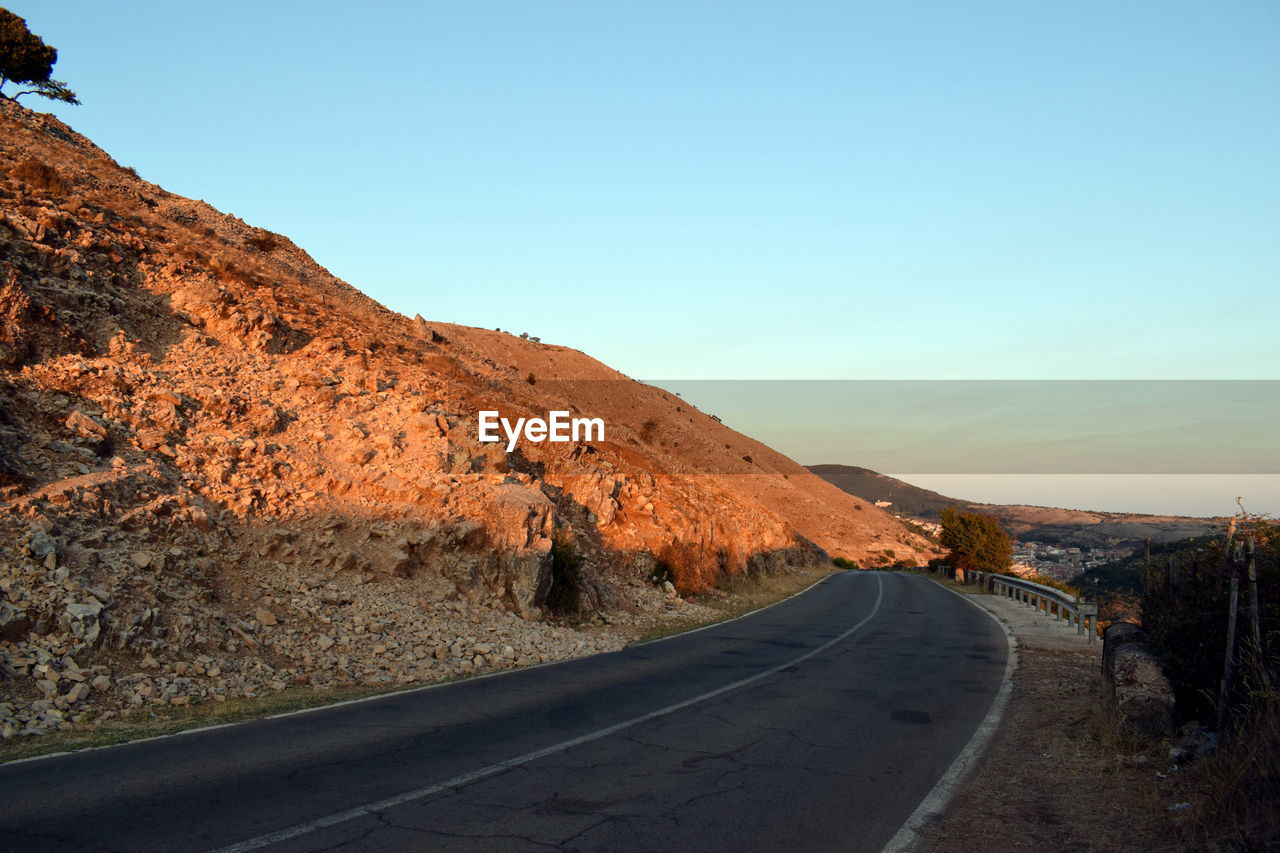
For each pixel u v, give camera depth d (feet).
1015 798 20.62
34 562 31.58
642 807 19.10
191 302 62.23
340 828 16.89
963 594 106.93
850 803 19.95
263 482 47.78
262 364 60.80
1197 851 16.05
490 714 28.86
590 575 65.46
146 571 35.12
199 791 19.04
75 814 17.17
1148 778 21.67
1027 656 47.60
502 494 55.57
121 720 25.93
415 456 56.44
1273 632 21.42
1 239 52.16
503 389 101.14
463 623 45.16
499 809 18.56
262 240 121.39
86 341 50.67
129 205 88.84
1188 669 24.43
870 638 55.62
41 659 27.58
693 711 30.30
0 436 38.42
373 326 97.71
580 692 33.71
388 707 29.60
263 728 25.71
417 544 48.91
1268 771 16.71
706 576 91.71
